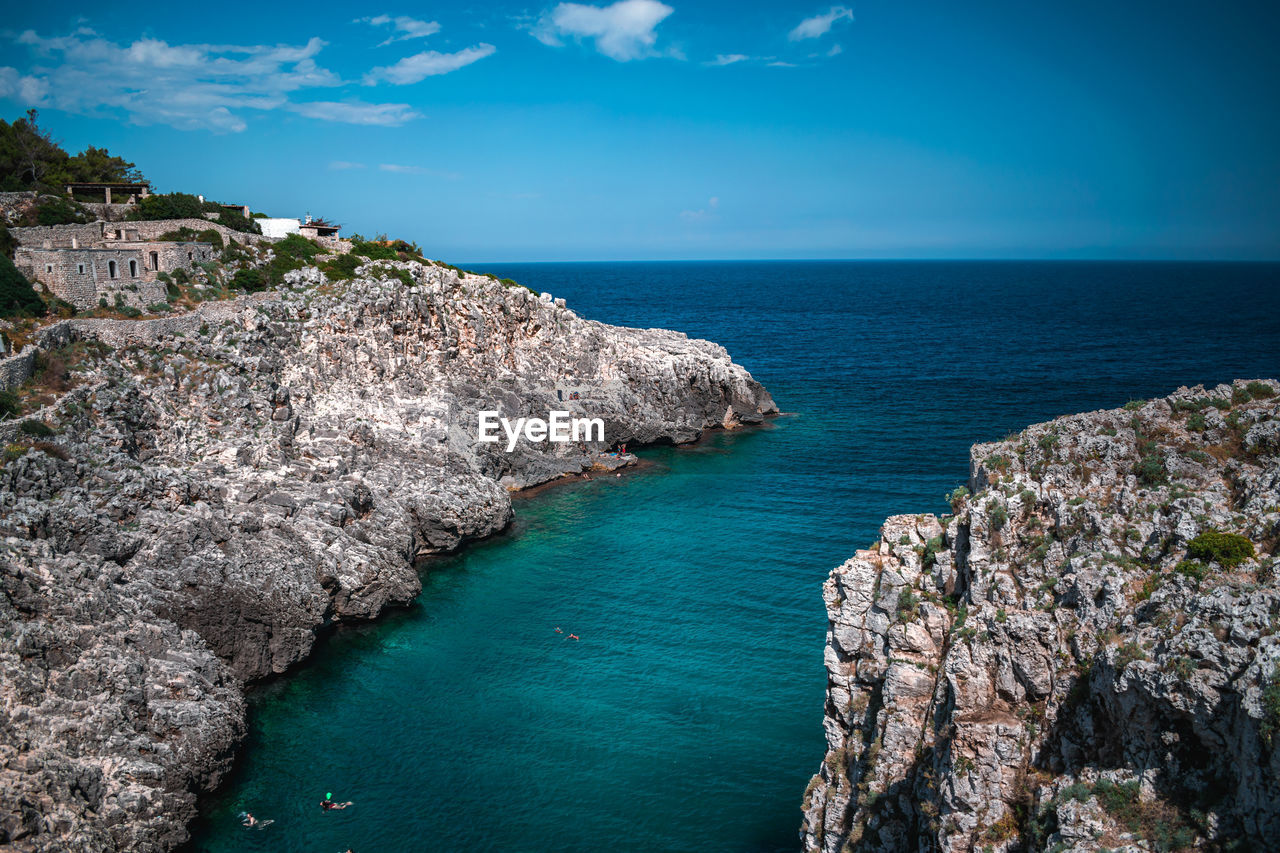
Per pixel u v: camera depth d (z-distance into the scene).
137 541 52.91
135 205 104.12
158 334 69.75
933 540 29.97
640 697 51.53
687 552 74.44
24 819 34.66
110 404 60.50
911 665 27.25
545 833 40.28
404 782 44.12
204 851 39.31
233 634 53.81
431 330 95.50
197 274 86.88
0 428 51.88
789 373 160.38
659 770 44.72
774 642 57.97
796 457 104.56
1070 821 19.16
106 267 76.81
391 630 61.06
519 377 104.69
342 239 119.81
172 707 43.78
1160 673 18.67
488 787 43.66
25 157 104.69
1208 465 25.61
